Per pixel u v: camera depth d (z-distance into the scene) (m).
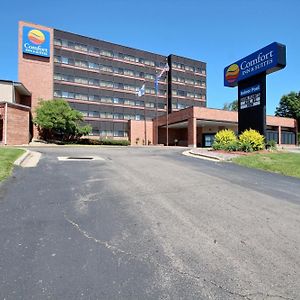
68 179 8.84
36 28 48.72
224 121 42.81
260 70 18.98
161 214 5.69
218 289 3.20
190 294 3.11
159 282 3.33
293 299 3.04
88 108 54.47
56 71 50.81
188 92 67.00
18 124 31.41
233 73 21.39
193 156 17.28
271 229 5.00
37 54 48.41
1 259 3.79
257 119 19.48
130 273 3.51
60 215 5.53
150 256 3.96
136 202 6.47
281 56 17.94
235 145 18.59
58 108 40.03
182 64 66.69
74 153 17.36
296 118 58.41
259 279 3.42
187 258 3.92
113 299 3.00
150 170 10.78
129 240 4.46
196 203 6.48
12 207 5.93
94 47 56.16
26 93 43.25
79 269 3.58
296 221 5.43
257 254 4.05
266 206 6.40
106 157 15.16
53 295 3.04
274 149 19.17
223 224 5.20
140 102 61.00
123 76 59.47
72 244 4.28
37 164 11.71
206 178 9.59
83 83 54.09
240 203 6.58
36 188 7.57
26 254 3.94
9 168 9.88
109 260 3.83
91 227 4.96
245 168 12.72
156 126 52.44
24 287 3.18
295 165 12.93
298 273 3.57
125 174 9.80
